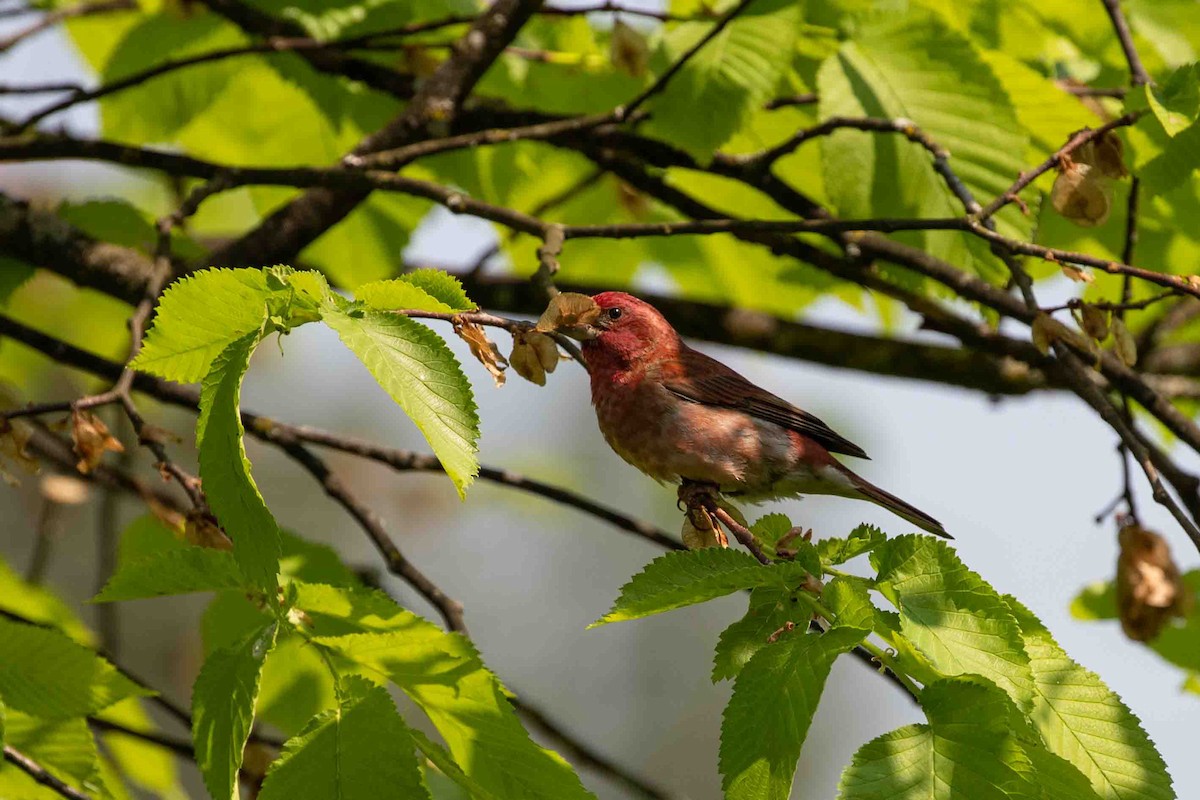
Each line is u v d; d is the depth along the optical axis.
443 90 10.64
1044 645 5.90
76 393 15.77
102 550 11.57
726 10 10.28
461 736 6.57
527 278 12.80
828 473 10.56
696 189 12.62
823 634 5.48
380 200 12.78
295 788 5.76
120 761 10.20
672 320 12.93
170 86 12.18
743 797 5.33
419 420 5.29
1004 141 9.47
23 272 11.19
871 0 10.24
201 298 5.80
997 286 9.36
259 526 5.50
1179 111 7.86
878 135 9.50
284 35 11.51
